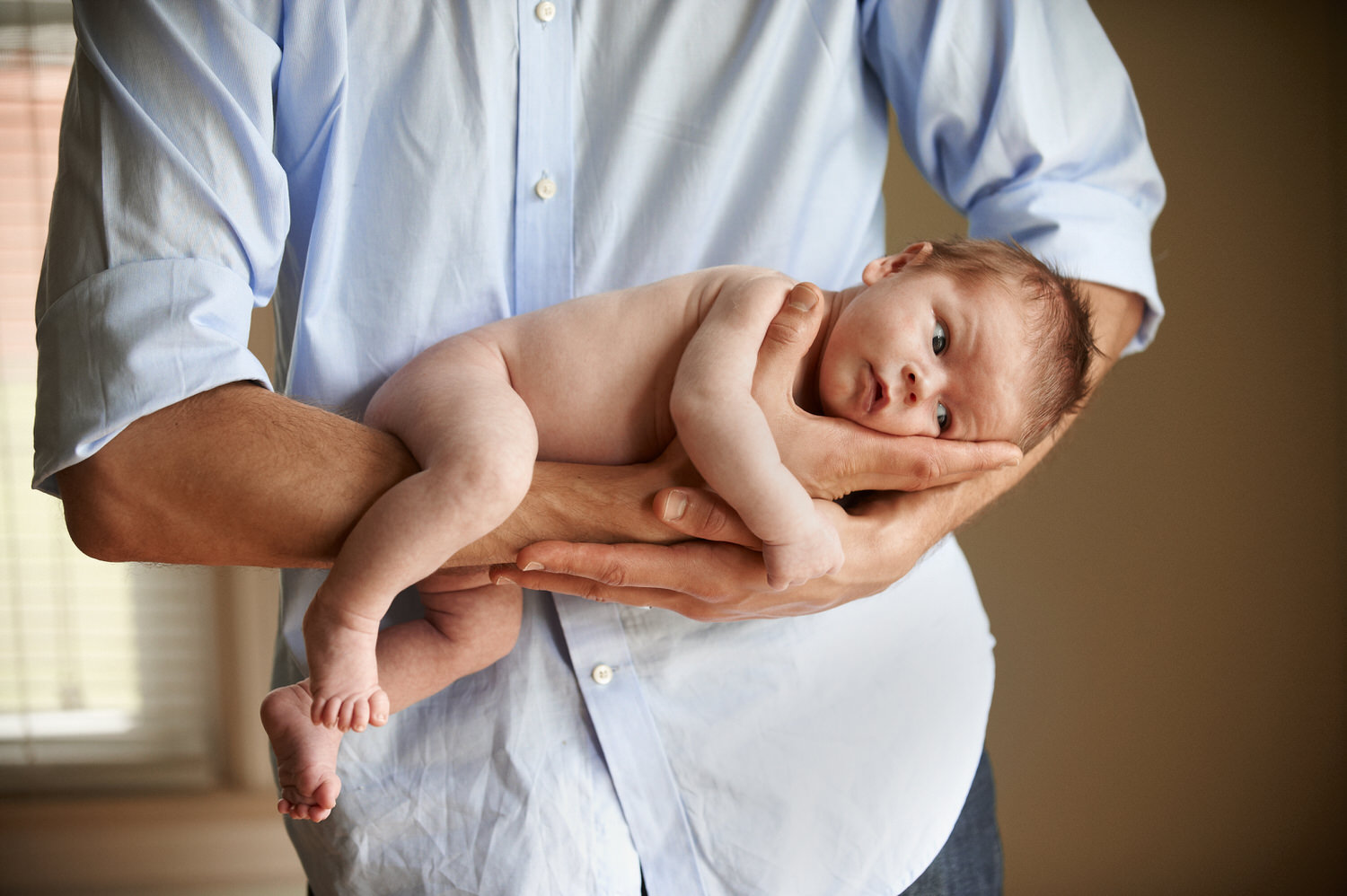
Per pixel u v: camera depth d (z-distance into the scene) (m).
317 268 1.01
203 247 0.87
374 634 0.84
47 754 3.08
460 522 0.82
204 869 2.98
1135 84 2.32
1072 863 2.48
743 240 1.16
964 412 1.01
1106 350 1.26
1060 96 1.24
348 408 1.05
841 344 1.01
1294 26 2.29
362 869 1.02
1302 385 2.34
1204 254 2.34
